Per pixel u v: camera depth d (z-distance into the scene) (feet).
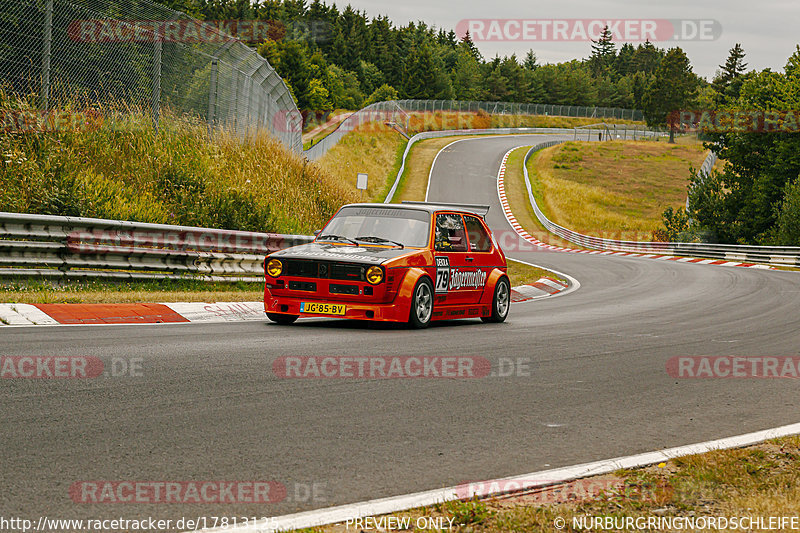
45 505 19.49
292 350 43.73
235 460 23.80
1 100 83.10
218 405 30.35
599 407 33.58
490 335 55.11
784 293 106.22
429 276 57.88
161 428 26.76
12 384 31.76
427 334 54.03
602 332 59.67
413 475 23.21
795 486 22.72
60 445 24.26
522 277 123.24
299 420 28.84
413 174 369.91
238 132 125.49
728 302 92.58
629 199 392.06
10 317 49.80
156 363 37.81
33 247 62.54
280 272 56.29
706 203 270.87
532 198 337.93
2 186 75.25
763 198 257.14
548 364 43.52
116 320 54.24
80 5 92.12
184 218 92.07
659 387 38.50
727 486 22.76
